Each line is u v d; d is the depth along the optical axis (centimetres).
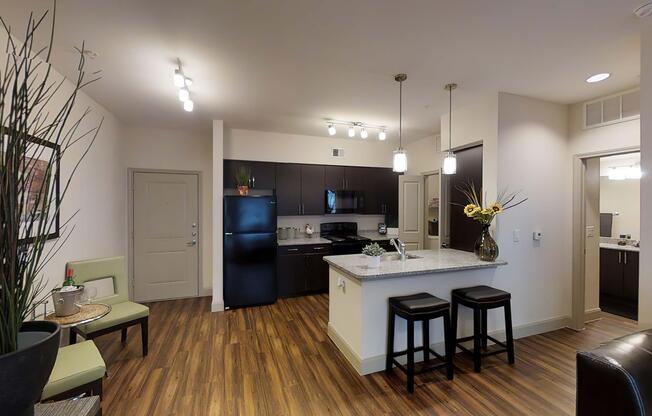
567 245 336
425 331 252
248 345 296
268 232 425
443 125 370
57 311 204
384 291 255
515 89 292
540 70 252
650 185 183
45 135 84
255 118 394
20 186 78
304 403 209
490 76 264
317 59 234
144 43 210
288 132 473
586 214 343
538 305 321
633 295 409
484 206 311
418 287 268
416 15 179
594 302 362
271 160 476
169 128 444
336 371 250
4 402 70
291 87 289
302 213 488
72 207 281
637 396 113
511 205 304
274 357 272
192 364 260
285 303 429
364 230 565
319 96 312
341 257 315
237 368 254
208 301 442
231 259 407
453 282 283
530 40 207
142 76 262
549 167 323
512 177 304
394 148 552
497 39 206
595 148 310
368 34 200
